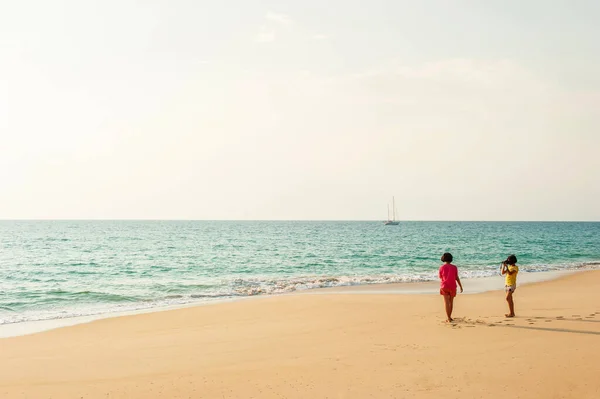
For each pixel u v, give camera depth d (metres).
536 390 7.46
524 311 14.75
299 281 27.53
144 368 9.52
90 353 11.01
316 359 9.63
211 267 37.97
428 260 42.81
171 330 13.70
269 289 24.16
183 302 20.48
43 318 16.73
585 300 17.36
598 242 73.75
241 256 48.06
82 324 14.99
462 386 7.70
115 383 8.48
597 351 9.58
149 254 50.59
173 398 7.62
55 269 36.47
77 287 26.66
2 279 30.81
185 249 58.41
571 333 11.28
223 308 17.11
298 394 7.57
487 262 40.50
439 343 10.59
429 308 16.05
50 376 9.05
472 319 13.38
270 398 7.45
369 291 22.64
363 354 9.86
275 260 43.66
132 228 150.75
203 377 8.68
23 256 47.94
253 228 155.88
